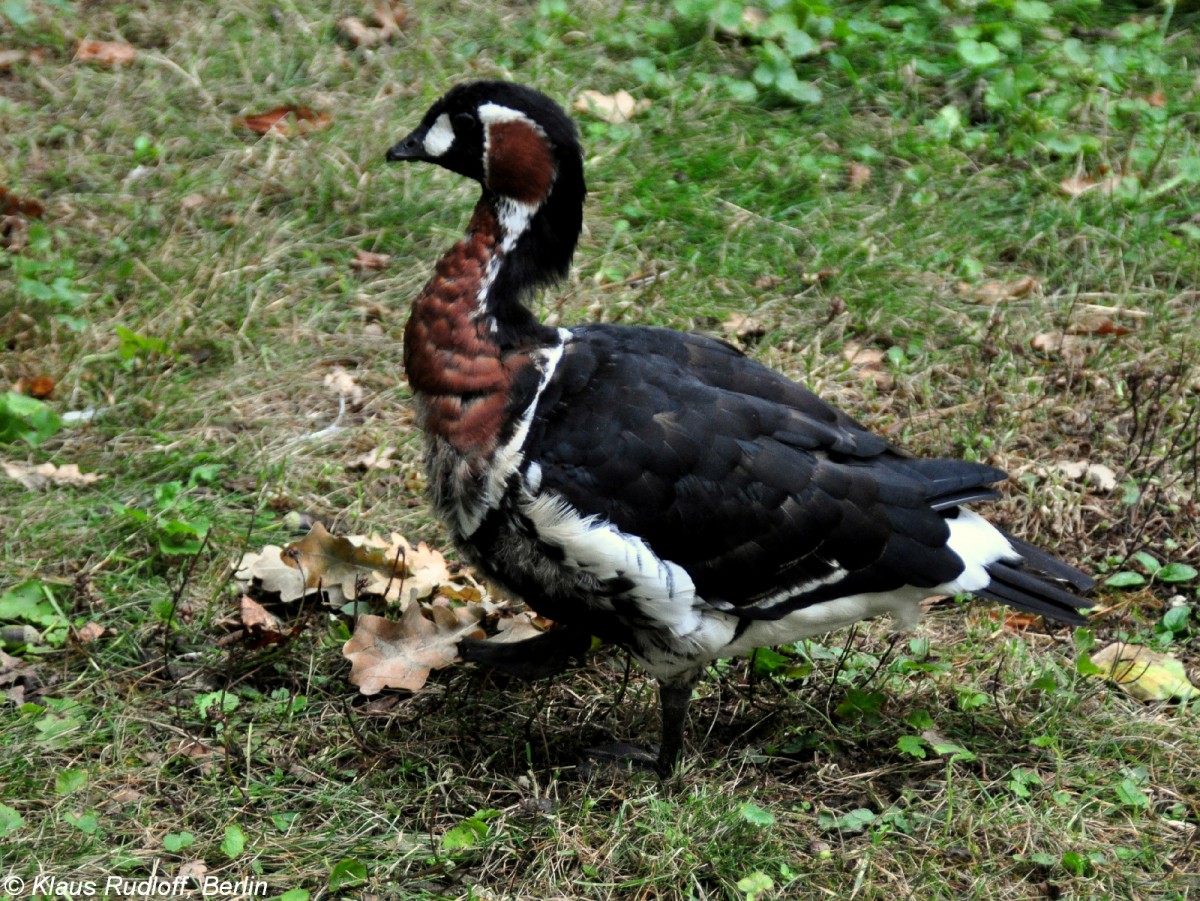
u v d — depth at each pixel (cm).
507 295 746
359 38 1462
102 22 1474
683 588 718
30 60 1416
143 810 729
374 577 893
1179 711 809
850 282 1195
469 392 730
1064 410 1065
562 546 713
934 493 761
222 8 1495
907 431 1042
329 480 998
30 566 905
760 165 1314
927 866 700
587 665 861
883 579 745
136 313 1138
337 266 1208
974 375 1102
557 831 712
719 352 782
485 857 704
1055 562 780
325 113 1368
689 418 723
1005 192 1296
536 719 817
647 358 751
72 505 957
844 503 733
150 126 1345
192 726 796
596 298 1162
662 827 713
